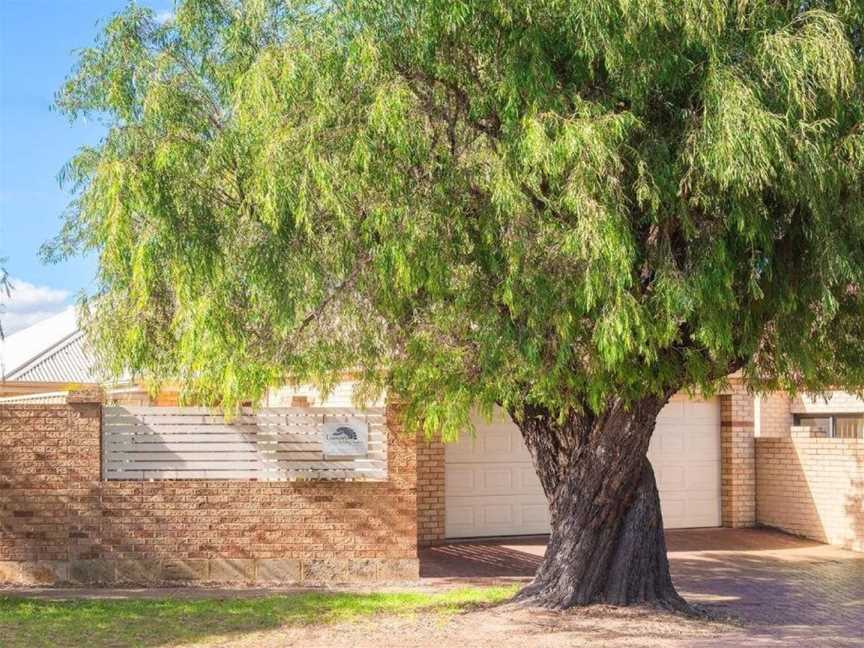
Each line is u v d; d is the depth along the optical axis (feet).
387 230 30.78
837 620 40.19
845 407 66.85
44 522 46.96
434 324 34.68
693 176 30.09
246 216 33.86
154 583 46.88
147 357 40.47
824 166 29.22
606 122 28.84
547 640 35.09
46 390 83.61
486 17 31.04
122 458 47.42
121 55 36.58
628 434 39.11
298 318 35.53
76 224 41.70
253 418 47.93
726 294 30.27
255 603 41.60
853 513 59.11
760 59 29.35
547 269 30.17
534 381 33.76
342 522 48.03
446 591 45.55
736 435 65.41
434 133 32.53
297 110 31.68
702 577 50.57
